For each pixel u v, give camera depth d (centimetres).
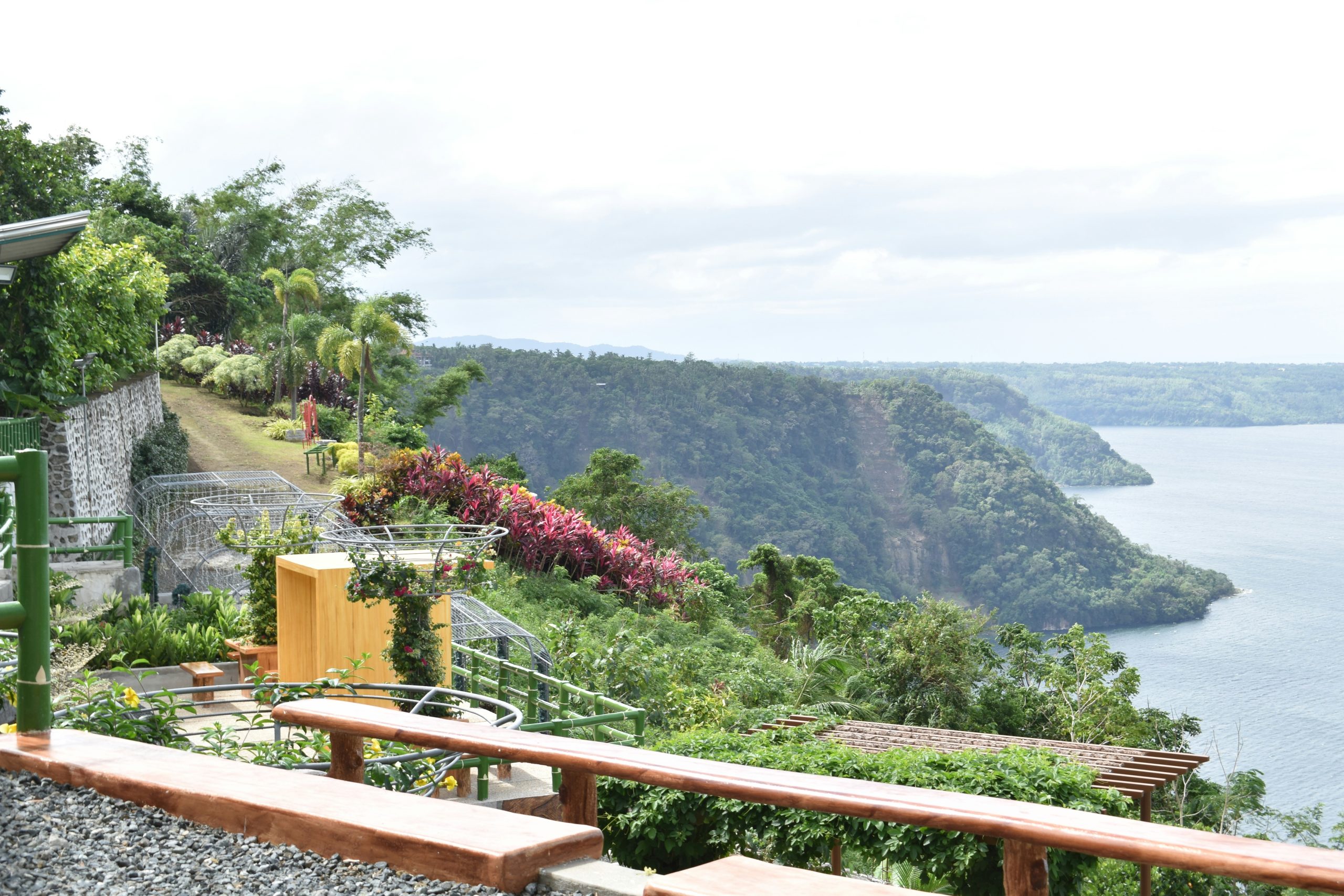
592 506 3241
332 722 318
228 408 3225
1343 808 7994
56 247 930
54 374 1564
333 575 875
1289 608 17350
